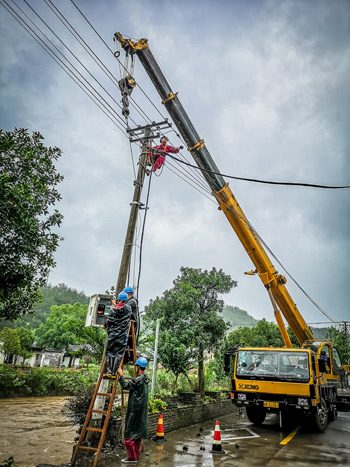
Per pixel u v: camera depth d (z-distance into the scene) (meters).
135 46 11.73
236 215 14.05
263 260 14.37
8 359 53.81
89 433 7.46
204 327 14.19
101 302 8.59
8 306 8.57
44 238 8.23
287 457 7.86
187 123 12.99
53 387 24.55
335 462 7.50
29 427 11.74
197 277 15.23
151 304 14.09
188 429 11.00
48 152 8.52
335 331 34.78
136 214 9.39
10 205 6.34
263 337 25.45
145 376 7.20
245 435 10.46
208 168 13.45
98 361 12.09
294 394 10.77
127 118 10.32
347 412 17.62
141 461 7.05
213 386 17.78
